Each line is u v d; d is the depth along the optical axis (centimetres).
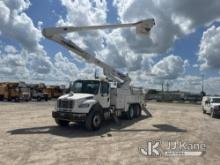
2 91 3875
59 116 1263
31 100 4338
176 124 1563
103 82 1402
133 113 1825
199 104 4703
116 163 732
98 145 948
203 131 1318
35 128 1305
